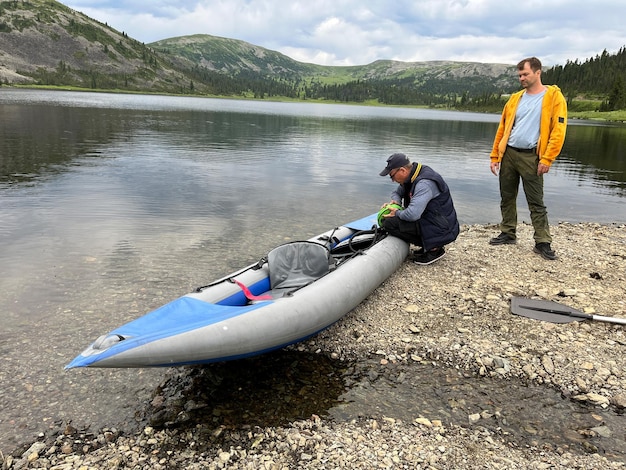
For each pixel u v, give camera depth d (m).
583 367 3.96
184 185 11.61
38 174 12.09
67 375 3.80
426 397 3.63
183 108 61.00
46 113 34.88
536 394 3.67
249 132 28.92
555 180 14.98
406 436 3.19
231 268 6.31
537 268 6.24
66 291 5.37
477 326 4.69
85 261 6.34
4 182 10.95
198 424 3.28
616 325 4.64
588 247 7.30
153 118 36.88
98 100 72.44
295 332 3.90
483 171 16.14
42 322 4.63
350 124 44.16
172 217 8.73
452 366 4.04
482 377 3.89
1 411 3.34
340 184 12.83
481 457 3.01
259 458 2.97
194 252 6.89
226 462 2.94
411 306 5.13
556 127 5.82
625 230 8.79
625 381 3.78
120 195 10.21
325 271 4.98
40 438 3.11
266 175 13.67
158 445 3.08
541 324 4.69
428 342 4.39
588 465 2.95
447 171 15.92
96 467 2.87
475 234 8.13
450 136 33.31
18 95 72.94
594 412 3.46
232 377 3.86
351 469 2.88
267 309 3.80
